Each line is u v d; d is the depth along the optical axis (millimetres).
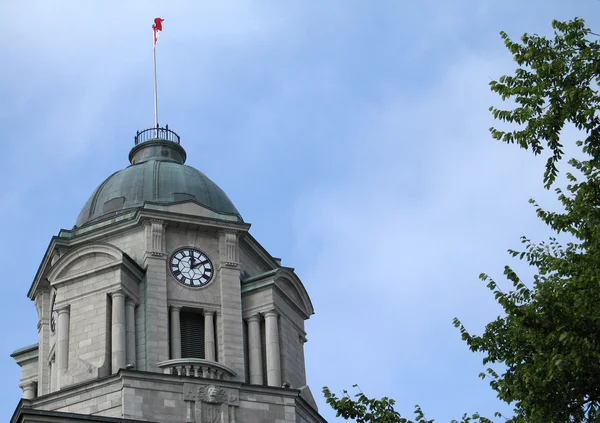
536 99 52625
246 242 91125
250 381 84750
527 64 53562
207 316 86000
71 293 84812
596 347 50562
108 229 88875
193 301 86375
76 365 81438
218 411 78562
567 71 52406
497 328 56875
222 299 86812
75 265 85688
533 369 52031
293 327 89438
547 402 51594
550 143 52312
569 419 51562
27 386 92875
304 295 91750
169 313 85375
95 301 83875
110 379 78250
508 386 54031
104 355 81688
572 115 51844
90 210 92688
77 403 78438
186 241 88688
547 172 52688
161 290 85500
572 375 51250
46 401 79250
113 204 91625
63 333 83750
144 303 84875
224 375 82375
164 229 88125
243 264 90688
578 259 55156
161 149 98688
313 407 86438
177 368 80812
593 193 54406
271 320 86625
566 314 52125
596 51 51875
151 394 77812
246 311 87438
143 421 74875
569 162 58469
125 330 82875
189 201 90125
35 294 92875
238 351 85062
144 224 88000
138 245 87938
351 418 56062
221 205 93312
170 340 84438
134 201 91562
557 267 55000
